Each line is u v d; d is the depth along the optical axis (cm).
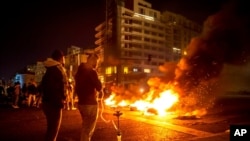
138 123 1068
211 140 727
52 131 529
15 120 1207
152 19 9475
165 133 861
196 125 1012
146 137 805
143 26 9150
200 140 731
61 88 532
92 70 566
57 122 532
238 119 1172
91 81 561
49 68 535
